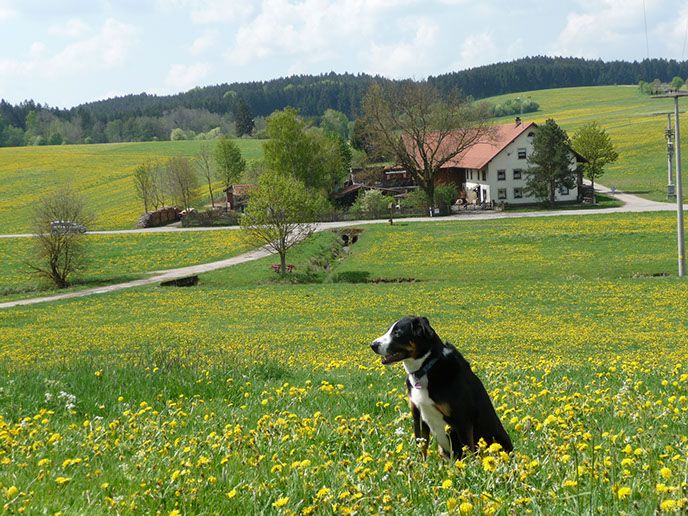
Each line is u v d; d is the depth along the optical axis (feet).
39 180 492.54
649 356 81.56
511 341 104.42
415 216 315.17
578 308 136.87
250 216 208.95
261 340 111.34
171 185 388.57
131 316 155.02
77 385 35.94
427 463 18.56
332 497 15.28
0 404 31.99
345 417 28.78
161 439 23.09
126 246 280.10
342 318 138.72
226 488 17.22
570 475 15.93
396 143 329.93
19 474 18.33
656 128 517.55
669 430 23.90
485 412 22.12
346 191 369.71
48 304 178.29
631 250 209.97
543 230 247.50
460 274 193.67
